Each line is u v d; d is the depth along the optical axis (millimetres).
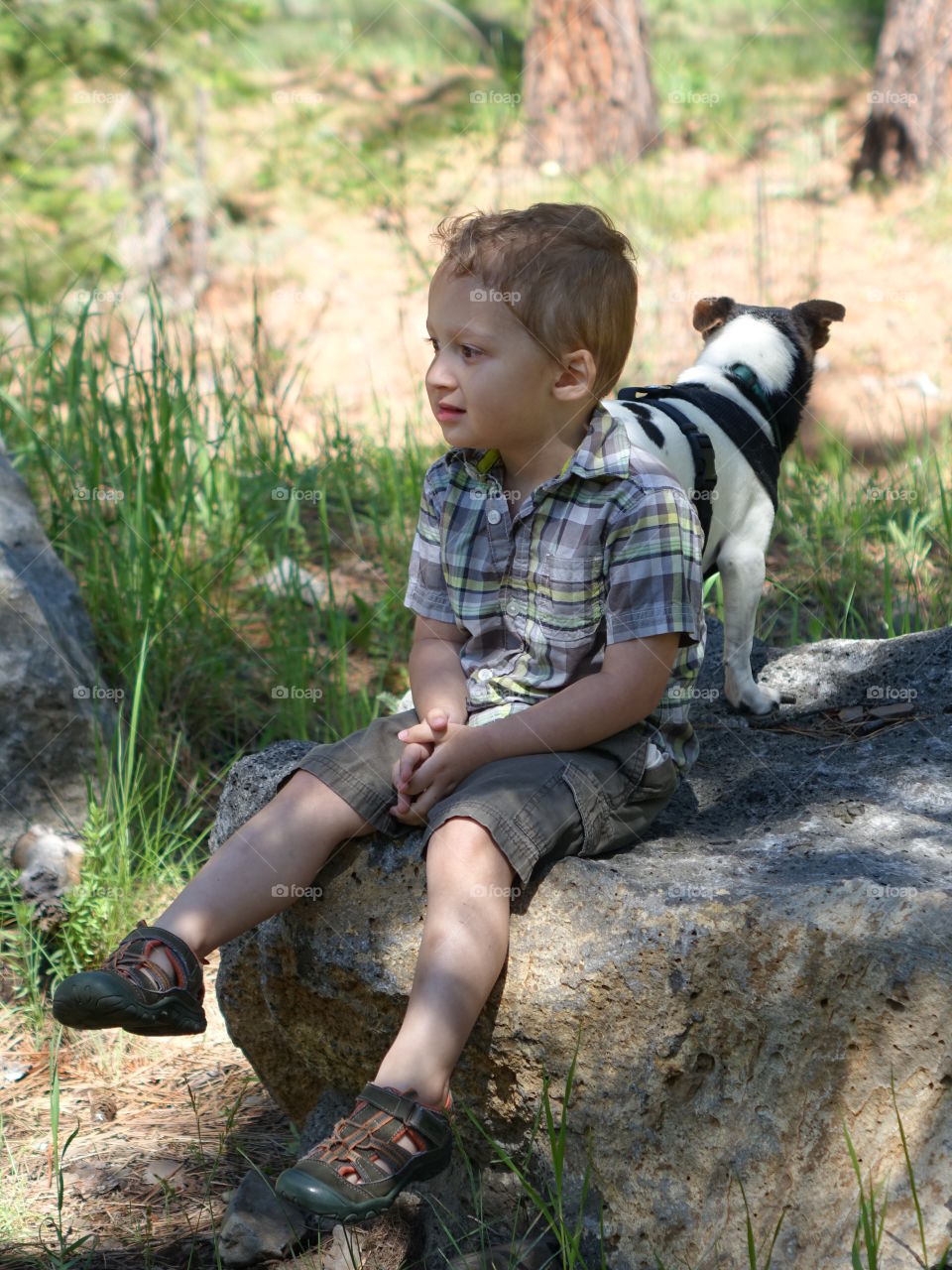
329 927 2158
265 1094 2793
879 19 13430
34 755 3428
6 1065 2906
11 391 5336
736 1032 1899
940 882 1954
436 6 12414
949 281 8570
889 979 1805
